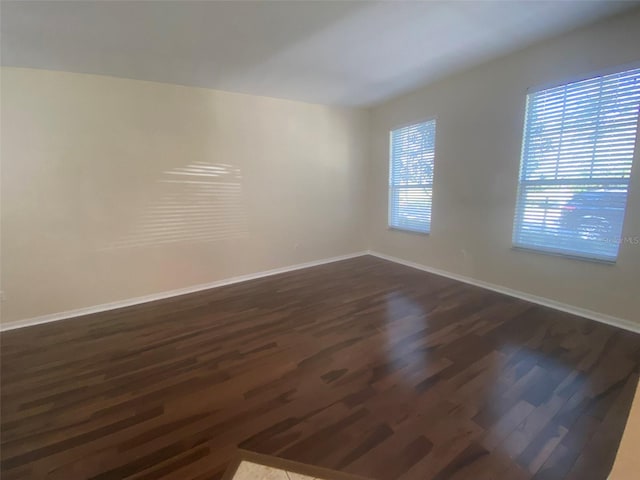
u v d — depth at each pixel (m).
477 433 1.56
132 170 3.36
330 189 4.89
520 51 2.98
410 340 2.50
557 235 2.96
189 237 3.78
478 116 3.46
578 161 2.73
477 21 2.36
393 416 1.69
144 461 1.46
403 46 2.72
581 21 2.43
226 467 1.41
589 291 2.78
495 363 2.14
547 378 1.97
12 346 2.58
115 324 2.97
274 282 4.11
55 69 2.91
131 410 1.80
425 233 4.34
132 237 3.44
